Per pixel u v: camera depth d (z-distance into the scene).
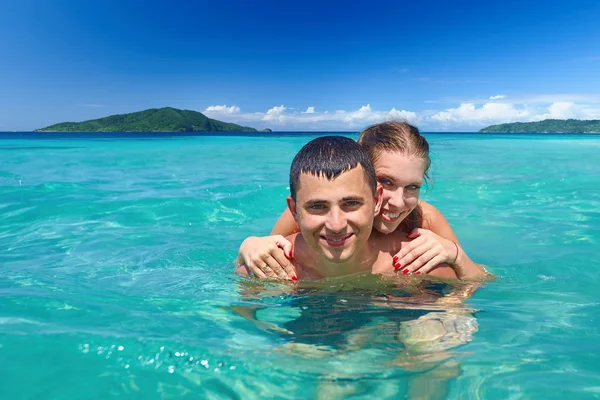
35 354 0.54
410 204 0.86
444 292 0.83
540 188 2.44
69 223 1.57
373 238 0.91
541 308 0.74
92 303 0.74
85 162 3.88
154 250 1.22
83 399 0.46
